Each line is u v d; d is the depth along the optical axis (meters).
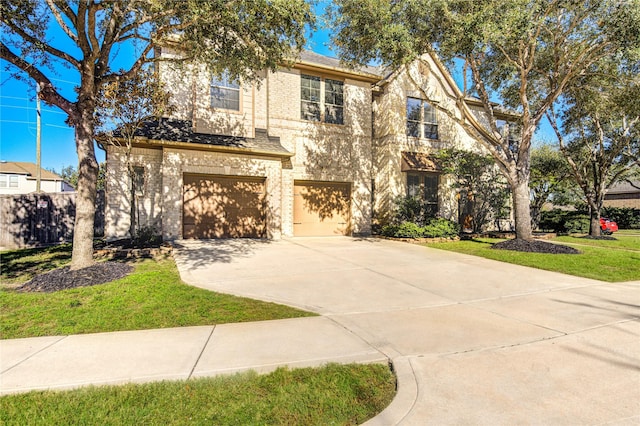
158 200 11.96
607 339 4.27
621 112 13.62
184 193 12.15
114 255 9.23
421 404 2.84
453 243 13.17
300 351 3.83
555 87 11.80
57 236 13.22
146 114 9.90
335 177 15.41
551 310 5.50
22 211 12.59
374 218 16.83
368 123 16.20
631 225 25.66
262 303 5.63
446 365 3.53
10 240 12.34
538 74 13.13
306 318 4.98
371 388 3.15
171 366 3.45
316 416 2.73
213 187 12.59
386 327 4.66
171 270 7.75
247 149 12.27
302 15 7.52
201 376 3.25
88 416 2.65
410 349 3.92
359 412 2.80
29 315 4.91
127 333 4.34
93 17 6.75
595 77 12.46
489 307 5.66
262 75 14.19
